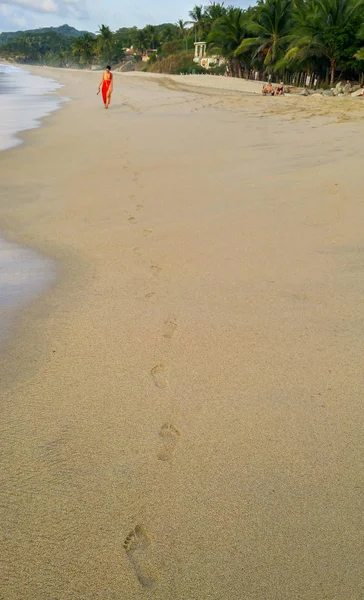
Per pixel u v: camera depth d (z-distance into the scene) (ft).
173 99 67.87
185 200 17.95
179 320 9.84
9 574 5.01
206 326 9.58
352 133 29.76
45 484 6.09
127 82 137.90
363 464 6.28
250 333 9.29
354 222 14.52
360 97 66.80
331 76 98.17
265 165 22.21
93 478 6.15
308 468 6.23
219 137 31.12
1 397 7.72
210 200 17.71
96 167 24.26
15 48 617.21
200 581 4.90
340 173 19.65
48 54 595.06
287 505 5.71
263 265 12.16
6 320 10.09
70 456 6.51
